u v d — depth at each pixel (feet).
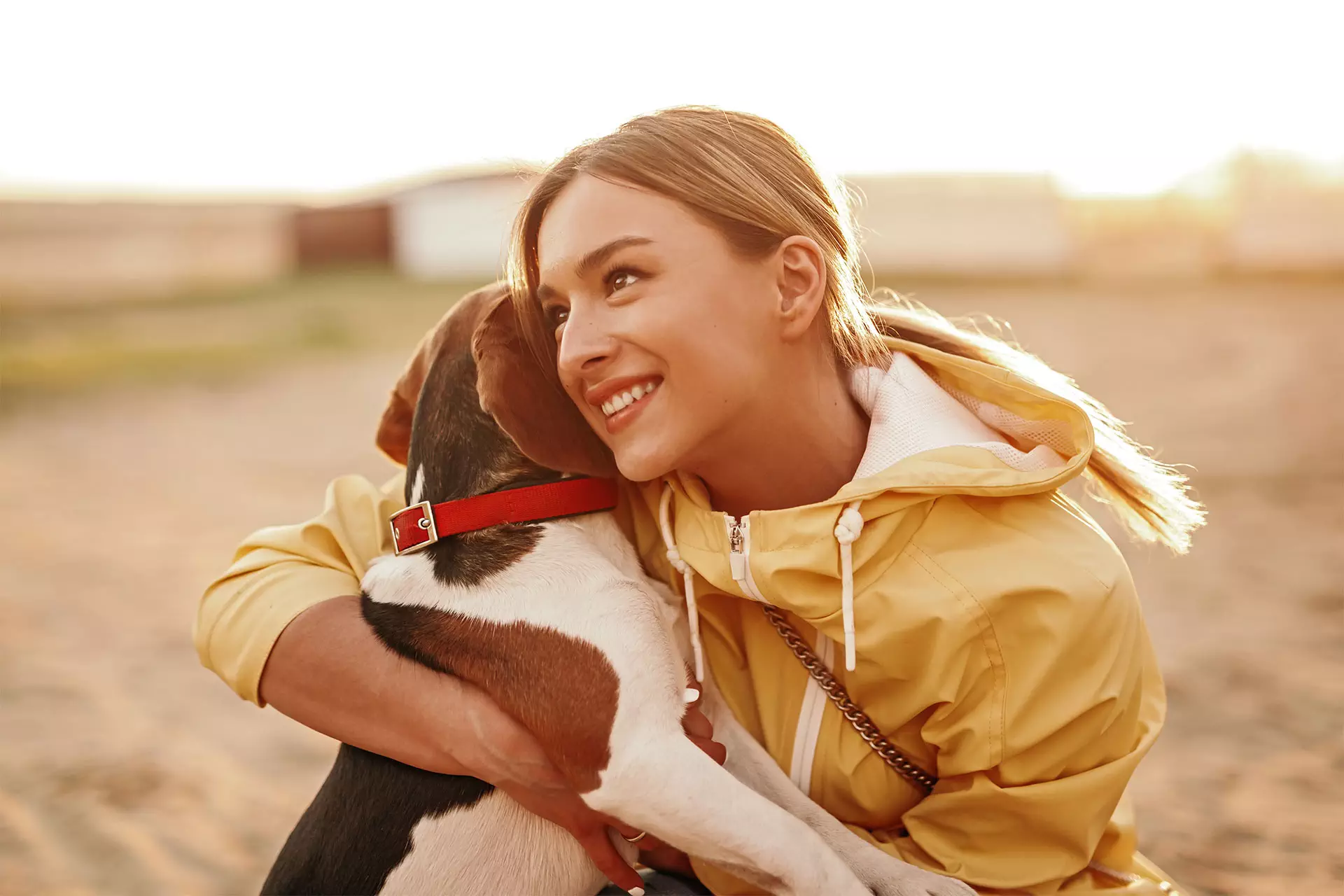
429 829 6.23
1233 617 17.49
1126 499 6.63
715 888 6.37
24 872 11.62
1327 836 11.08
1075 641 5.56
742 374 5.58
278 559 6.80
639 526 6.79
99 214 91.66
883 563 5.71
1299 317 61.72
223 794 13.37
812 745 6.30
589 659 5.82
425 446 6.66
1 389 47.32
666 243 5.44
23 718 15.57
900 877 5.85
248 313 76.54
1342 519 22.89
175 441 37.01
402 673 6.07
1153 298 74.79
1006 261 98.68
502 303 6.16
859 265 6.88
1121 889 6.07
